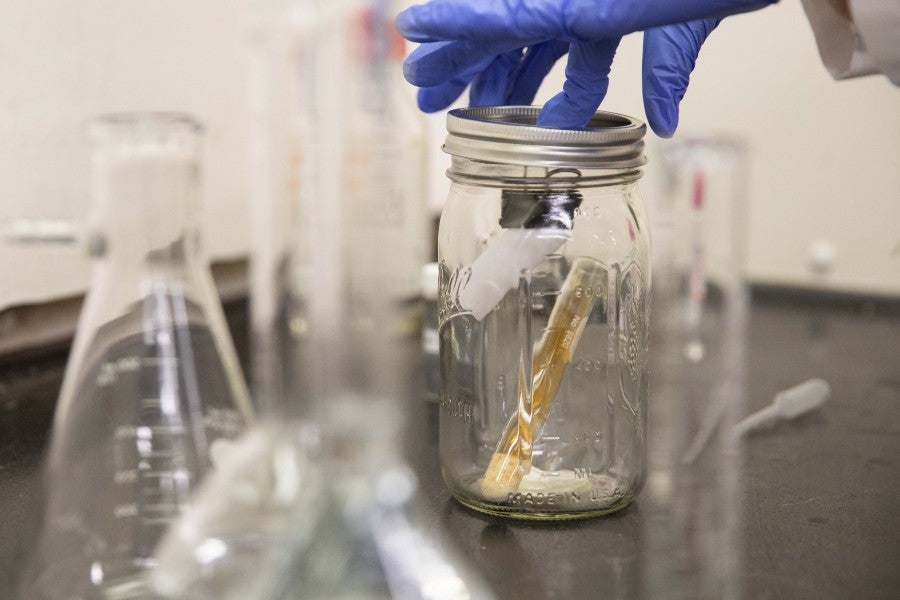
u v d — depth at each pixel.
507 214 0.56
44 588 0.43
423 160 0.92
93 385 0.45
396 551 0.43
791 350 1.07
